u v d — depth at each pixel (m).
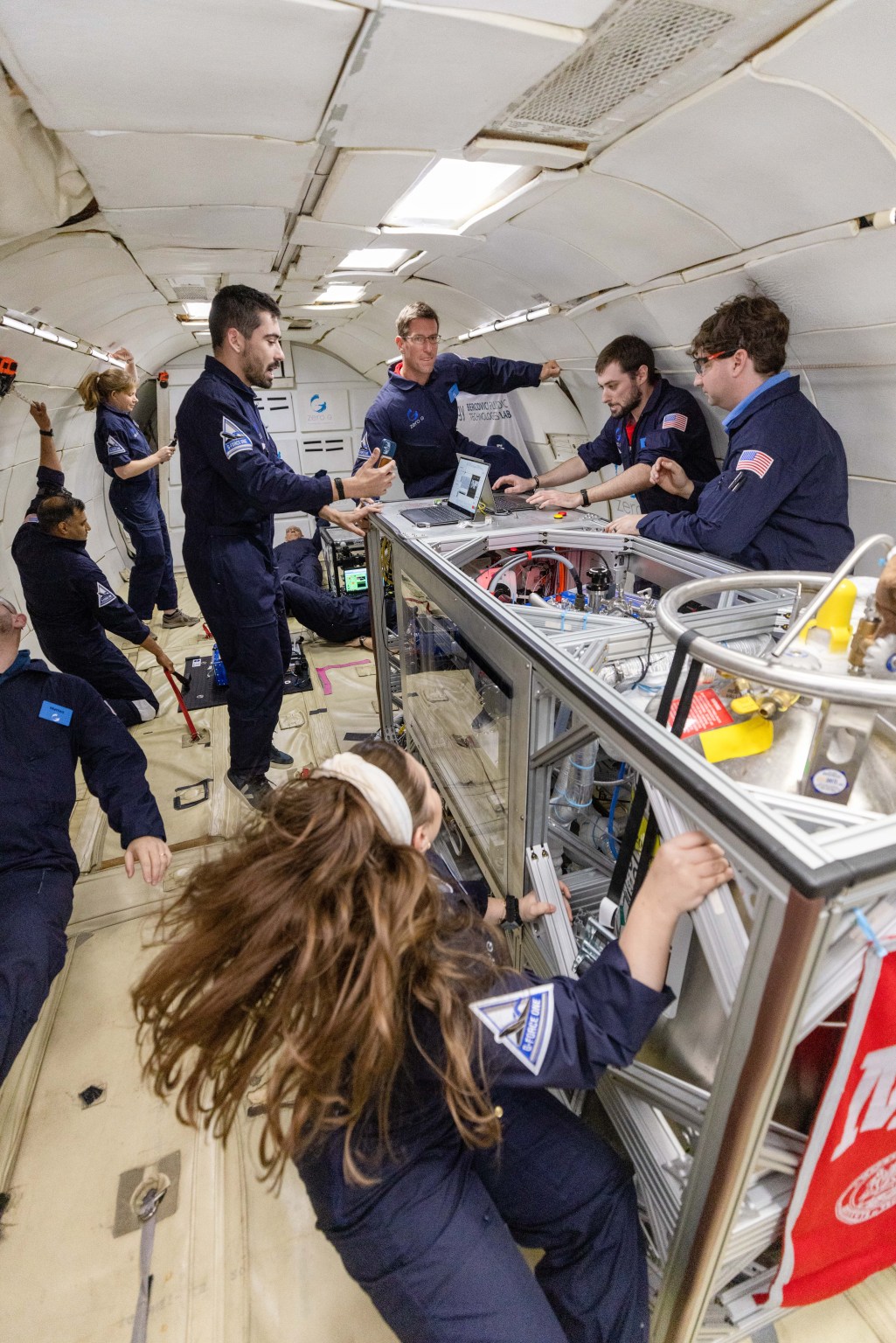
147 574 5.11
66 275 2.91
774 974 0.75
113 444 4.62
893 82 1.26
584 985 0.96
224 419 2.46
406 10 1.18
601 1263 1.07
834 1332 1.34
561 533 2.33
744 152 1.62
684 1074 1.22
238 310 2.43
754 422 1.99
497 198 2.31
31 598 3.40
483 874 2.05
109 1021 2.07
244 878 0.79
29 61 1.29
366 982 0.74
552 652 1.28
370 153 1.85
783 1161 0.99
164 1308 1.41
